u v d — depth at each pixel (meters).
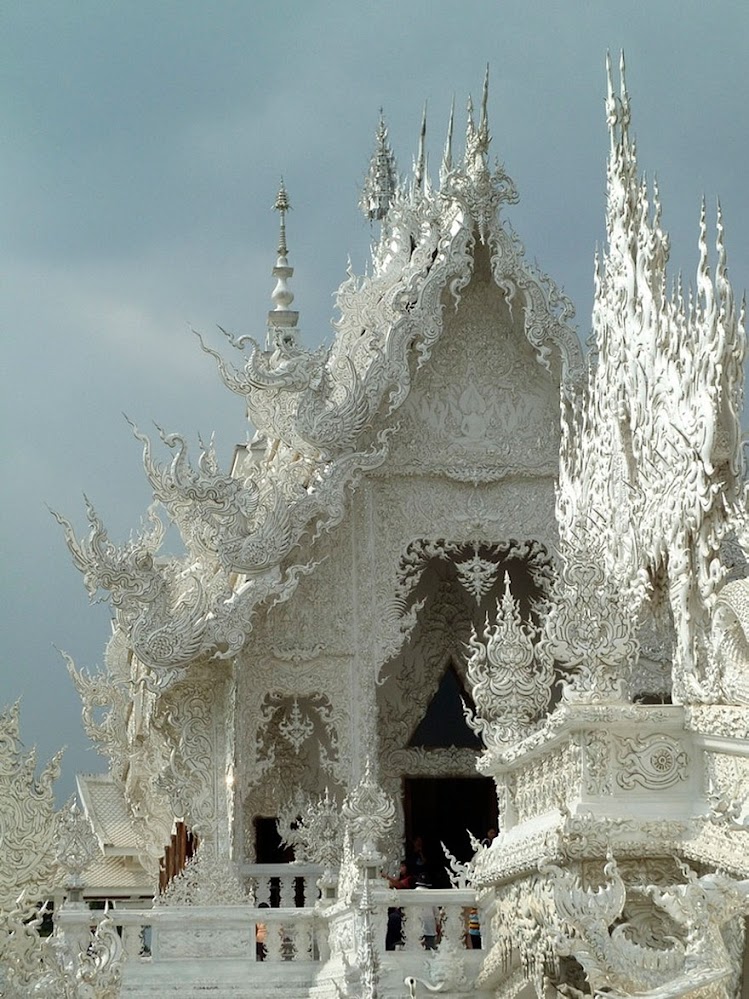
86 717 35.91
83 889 19.84
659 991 13.11
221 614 24.66
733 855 14.66
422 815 30.02
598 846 15.80
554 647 17.02
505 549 27.69
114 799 44.31
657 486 19.31
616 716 16.25
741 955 13.76
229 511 24.80
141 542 26.00
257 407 25.80
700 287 18.42
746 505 17.17
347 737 25.92
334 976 20.28
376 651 26.22
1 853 14.58
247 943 21.52
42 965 14.66
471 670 19.83
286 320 32.34
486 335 27.08
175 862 32.25
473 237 26.05
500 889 19.05
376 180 34.81
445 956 19.22
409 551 27.19
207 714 25.64
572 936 14.32
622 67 22.16
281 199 32.78
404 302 25.75
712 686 16.23
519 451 26.94
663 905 13.55
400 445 26.73
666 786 16.23
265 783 27.62
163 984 21.09
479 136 26.09
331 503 25.19
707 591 17.94
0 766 14.73
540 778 18.05
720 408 17.98
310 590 26.20
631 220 21.66
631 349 20.91
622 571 20.28
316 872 25.08
